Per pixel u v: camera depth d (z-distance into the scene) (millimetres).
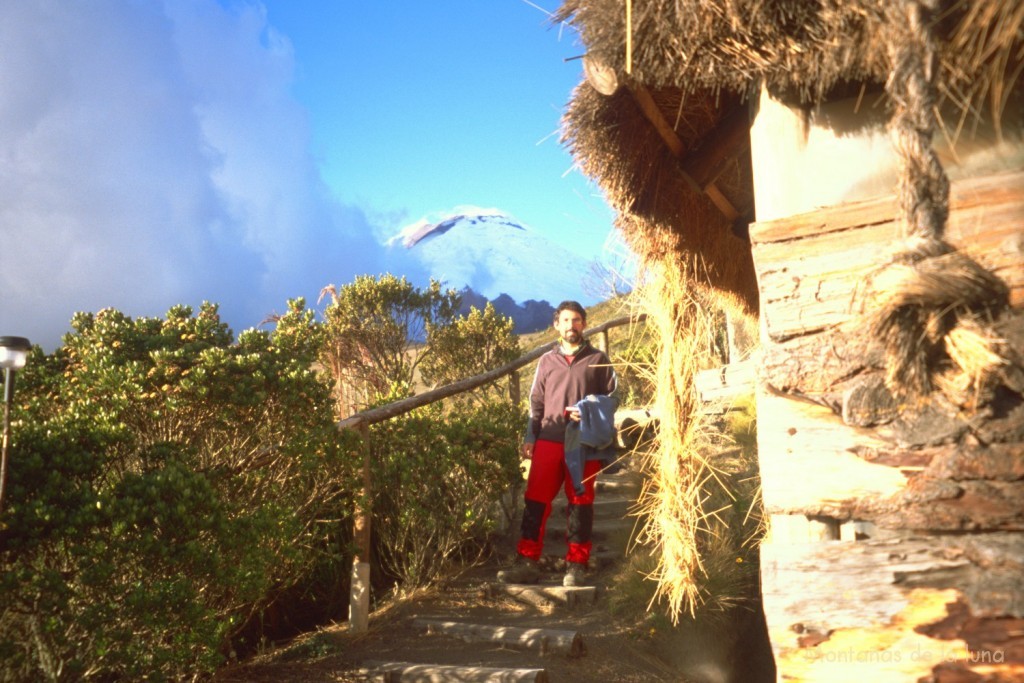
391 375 9242
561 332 5270
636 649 4383
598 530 5992
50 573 2906
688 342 4109
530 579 5305
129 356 4172
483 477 5609
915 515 1504
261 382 3900
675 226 3420
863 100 1873
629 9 1883
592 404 5082
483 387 8930
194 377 3703
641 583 4754
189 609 3154
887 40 1565
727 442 5973
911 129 1490
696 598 4488
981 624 1406
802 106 1935
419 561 5258
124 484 3293
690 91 1980
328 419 4285
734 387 4090
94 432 3352
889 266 1490
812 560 1562
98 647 2951
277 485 4250
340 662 4125
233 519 3598
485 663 4121
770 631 1546
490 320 9562
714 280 3984
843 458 1603
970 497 1465
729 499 5336
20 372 4156
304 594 4984
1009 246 1549
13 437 3168
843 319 1664
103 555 3086
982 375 1439
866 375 1594
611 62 1990
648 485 4867
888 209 1715
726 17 1779
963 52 1575
